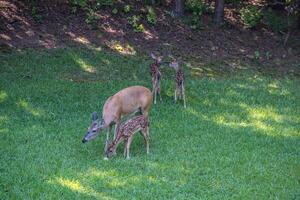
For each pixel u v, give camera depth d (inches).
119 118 470.9
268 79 693.3
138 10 812.0
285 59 771.4
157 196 386.6
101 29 756.0
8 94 567.5
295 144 496.7
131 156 451.5
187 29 796.6
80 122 512.1
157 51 733.3
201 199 384.5
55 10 770.8
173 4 854.5
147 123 454.9
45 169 417.4
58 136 478.6
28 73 629.3
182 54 737.0
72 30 743.1
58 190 386.6
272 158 461.4
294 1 849.5
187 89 625.3
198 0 861.2
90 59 682.2
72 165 426.6
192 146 476.4
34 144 461.1
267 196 395.2
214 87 639.8
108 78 642.2
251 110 578.6
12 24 727.1
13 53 673.0
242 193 396.8
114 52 712.4
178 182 409.1
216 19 826.2
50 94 577.6
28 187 390.0
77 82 621.3
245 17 842.8
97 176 410.6
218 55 753.0
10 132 482.3
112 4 804.6
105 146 459.8
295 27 860.0
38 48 692.7
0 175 404.5
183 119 540.1
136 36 757.3
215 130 517.3
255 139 500.7
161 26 790.5
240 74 703.1
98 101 567.8
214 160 450.0
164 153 459.5
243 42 799.7
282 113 577.9
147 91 492.4
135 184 402.6
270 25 851.4
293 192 402.9
